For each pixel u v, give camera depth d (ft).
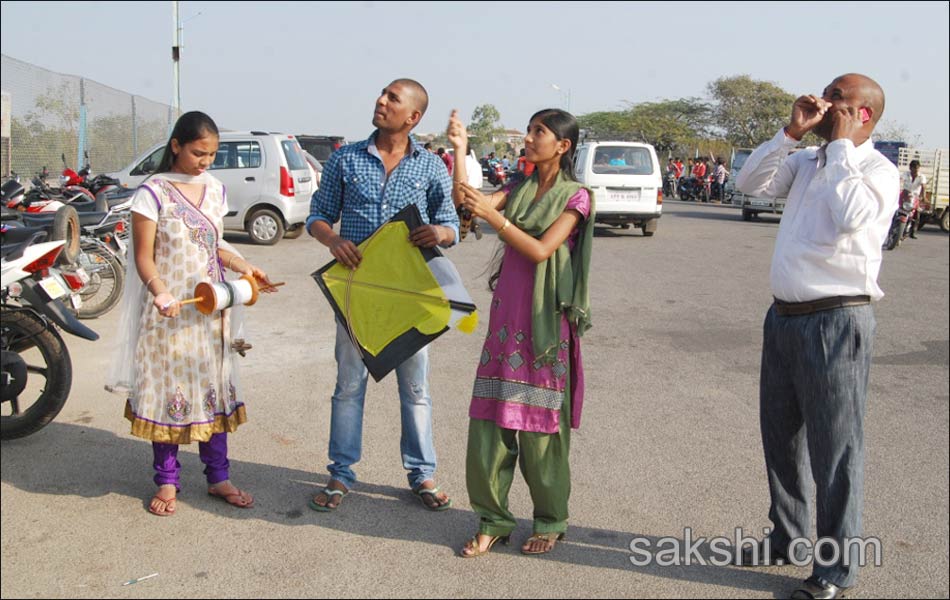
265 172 43.14
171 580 11.05
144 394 12.55
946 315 31.14
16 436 15.17
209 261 12.84
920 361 24.04
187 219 12.55
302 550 11.96
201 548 11.89
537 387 11.66
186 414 12.56
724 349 24.59
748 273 40.11
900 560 12.34
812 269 10.86
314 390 19.20
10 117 37.76
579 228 11.68
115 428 16.25
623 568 11.81
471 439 11.98
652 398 19.60
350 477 13.44
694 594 11.21
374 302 12.41
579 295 11.60
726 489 14.51
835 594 10.99
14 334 15.21
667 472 15.19
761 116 182.70
